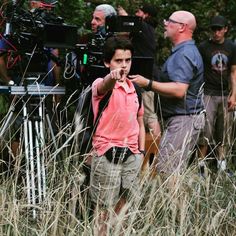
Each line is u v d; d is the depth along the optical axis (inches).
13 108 364.5
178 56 396.5
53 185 338.6
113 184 332.2
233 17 642.2
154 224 325.1
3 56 394.3
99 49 380.5
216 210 349.1
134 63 379.2
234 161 396.8
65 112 395.9
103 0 560.1
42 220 317.1
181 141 393.7
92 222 312.7
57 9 517.0
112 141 333.1
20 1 382.0
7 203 323.9
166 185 342.6
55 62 391.9
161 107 406.0
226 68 527.8
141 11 494.6
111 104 332.5
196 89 402.9
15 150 376.2
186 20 400.5
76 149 337.4
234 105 510.3
